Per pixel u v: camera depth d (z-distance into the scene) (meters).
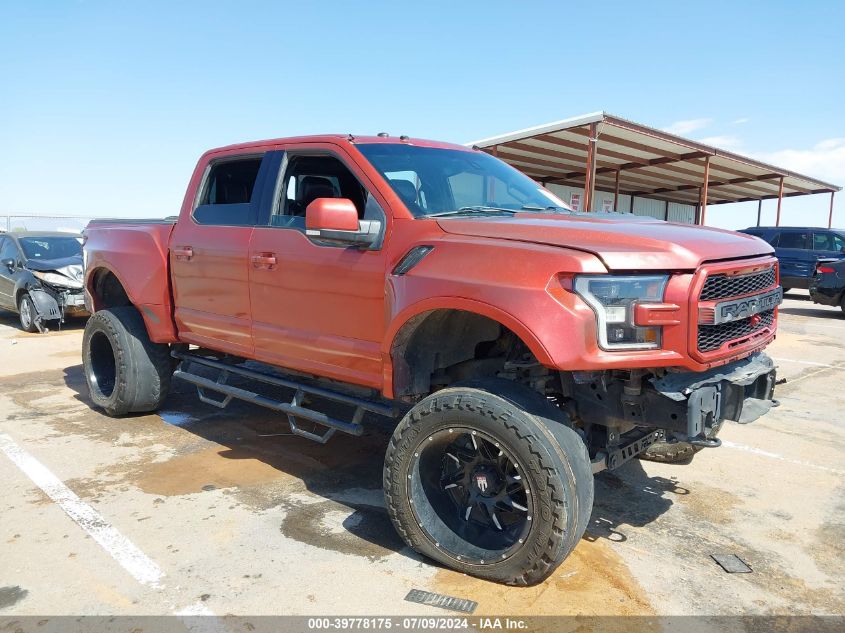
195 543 3.22
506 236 2.90
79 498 3.76
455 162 3.97
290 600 2.72
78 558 3.05
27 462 4.35
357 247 3.41
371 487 4.02
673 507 3.81
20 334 10.57
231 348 4.32
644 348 2.65
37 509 3.60
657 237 2.79
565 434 2.73
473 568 2.87
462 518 3.07
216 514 3.56
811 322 12.80
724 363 2.83
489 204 3.76
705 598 2.81
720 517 3.68
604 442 3.21
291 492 3.91
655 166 21.53
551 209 3.90
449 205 3.57
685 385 2.75
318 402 5.94
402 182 3.52
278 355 3.95
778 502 3.91
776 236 18.20
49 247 11.49
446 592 2.80
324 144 3.81
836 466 4.54
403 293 3.05
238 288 4.18
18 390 6.50
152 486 3.96
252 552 3.13
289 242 3.80
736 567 3.08
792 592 2.88
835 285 13.49
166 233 4.91
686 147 17.89
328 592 2.78
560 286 2.62
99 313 5.36
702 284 2.64
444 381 3.45
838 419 5.74
